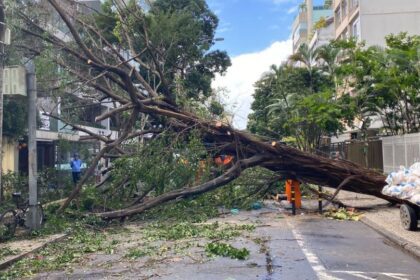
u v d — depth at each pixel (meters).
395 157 21.34
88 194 15.13
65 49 14.88
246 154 16.89
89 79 15.37
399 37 28.34
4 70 11.67
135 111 15.61
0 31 10.82
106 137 17.72
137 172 15.42
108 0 22.30
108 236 12.45
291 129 31.28
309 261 9.13
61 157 25.48
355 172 16.33
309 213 16.30
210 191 16.06
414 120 26.81
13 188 17.25
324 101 27.16
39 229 12.49
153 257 9.61
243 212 16.80
